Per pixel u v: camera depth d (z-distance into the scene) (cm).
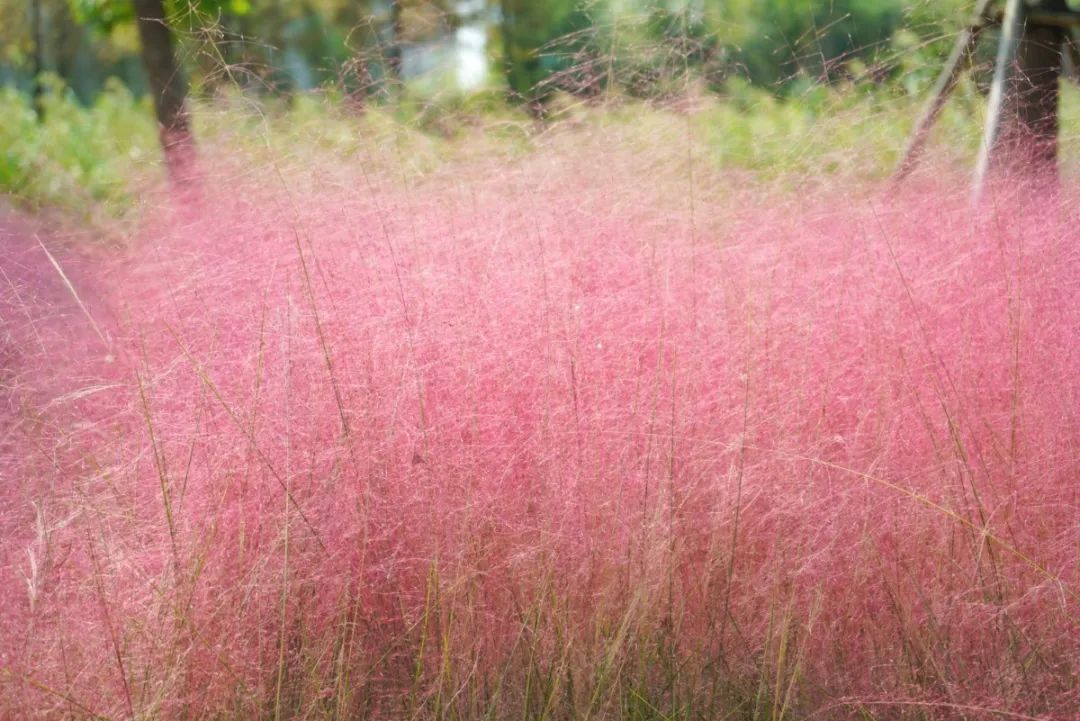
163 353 310
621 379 281
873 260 318
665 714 240
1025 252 315
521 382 276
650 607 243
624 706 238
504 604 249
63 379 303
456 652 241
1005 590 249
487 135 425
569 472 261
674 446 263
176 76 773
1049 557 256
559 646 241
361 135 381
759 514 258
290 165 369
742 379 282
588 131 392
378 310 291
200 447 262
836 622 248
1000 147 397
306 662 236
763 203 379
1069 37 482
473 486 258
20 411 284
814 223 349
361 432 261
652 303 303
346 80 414
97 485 261
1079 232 331
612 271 320
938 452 269
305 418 265
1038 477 266
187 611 235
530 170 374
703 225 354
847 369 286
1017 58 472
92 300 374
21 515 257
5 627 231
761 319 298
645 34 390
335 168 362
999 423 276
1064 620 245
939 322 300
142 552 245
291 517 248
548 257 315
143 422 277
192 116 446
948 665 241
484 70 550
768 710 241
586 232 334
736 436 268
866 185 370
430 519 253
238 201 379
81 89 2086
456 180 384
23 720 220
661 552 247
